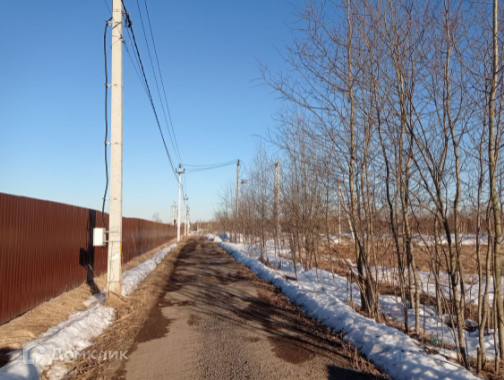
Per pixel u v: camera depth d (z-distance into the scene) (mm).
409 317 7332
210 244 38969
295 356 5254
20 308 6422
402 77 5434
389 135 5824
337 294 9555
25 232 6668
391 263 9719
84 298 8469
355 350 5277
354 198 7398
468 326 6715
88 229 10125
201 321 7281
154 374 4582
